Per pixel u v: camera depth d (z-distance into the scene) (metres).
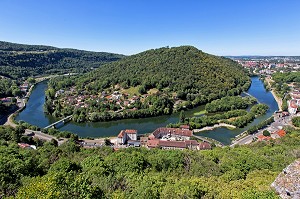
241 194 37.72
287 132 139.38
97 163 62.03
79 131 161.12
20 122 165.25
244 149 95.56
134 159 68.75
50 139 137.50
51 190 30.62
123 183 47.28
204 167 68.06
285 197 34.03
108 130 163.38
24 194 31.02
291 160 71.75
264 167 65.75
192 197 39.81
